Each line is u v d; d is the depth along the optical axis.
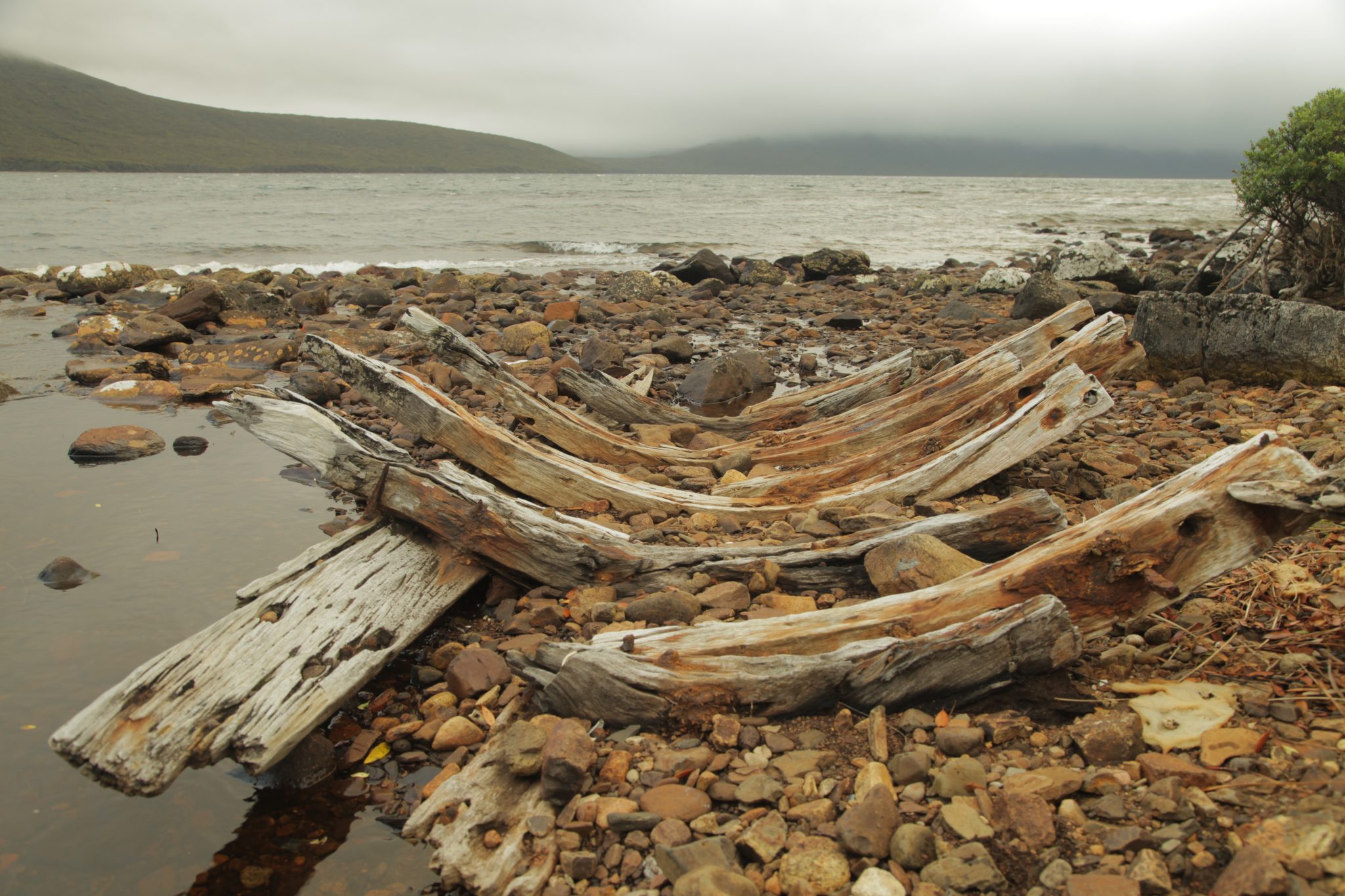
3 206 47.31
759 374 10.41
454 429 5.22
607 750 3.09
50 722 3.59
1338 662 3.23
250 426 4.40
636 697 3.19
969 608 3.35
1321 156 10.82
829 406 7.80
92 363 10.55
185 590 4.77
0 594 4.68
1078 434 7.22
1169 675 3.32
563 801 2.91
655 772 2.98
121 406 8.88
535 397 6.33
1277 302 8.45
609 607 4.12
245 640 3.40
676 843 2.68
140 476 6.70
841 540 4.36
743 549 4.42
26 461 6.97
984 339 12.70
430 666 4.01
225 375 10.17
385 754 3.46
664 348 11.77
